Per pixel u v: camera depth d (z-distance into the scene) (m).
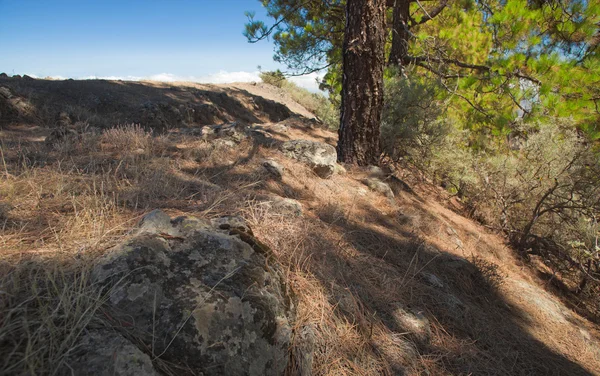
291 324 1.83
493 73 6.69
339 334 2.10
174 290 1.56
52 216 2.16
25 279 1.46
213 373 1.38
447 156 6.96
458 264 3.70
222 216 2.65
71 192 2.54
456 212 6.53
